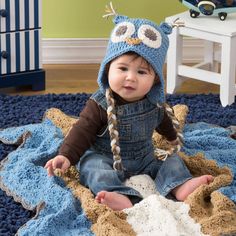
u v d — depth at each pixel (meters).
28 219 1.72
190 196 1.72
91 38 3.12
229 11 2.58
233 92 2.58
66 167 1.75
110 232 1.54
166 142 2.08
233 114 2.46
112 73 1.78
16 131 2.15
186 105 2.50
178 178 1.78
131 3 3.10
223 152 2.02
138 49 1.73
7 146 2.12
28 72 2.77
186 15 2.65
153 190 1.79
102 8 3.09
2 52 2.69
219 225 1.60
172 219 1.59
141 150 1.86
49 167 1.75
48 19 3.07
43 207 1.69
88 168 1.80
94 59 3.15
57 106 2.51
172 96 2.63
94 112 1.82
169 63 2.68
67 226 1.63
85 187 1.82
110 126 1.79
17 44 2.71
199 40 3.15
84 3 3.07
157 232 1.57
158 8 3.12
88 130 1.80
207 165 1.89
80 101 2.57
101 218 1.60
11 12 2.66
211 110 2.50
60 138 2.09
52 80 2.92
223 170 1.87
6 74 2.74
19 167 1.88
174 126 1.90
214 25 2.52
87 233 1.60
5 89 2.82
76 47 3.12
